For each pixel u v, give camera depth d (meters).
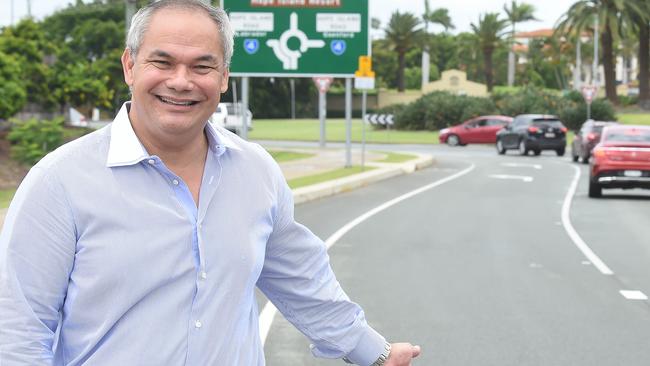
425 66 105.31
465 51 115.69
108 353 2.58
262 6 27.25
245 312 2.75
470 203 20.17
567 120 64.19
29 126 27.17
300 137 56.88
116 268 2.56
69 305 2.59
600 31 67.62
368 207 18.88
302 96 102.06
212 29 2.72
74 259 2.58
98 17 88.75
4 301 2.49
